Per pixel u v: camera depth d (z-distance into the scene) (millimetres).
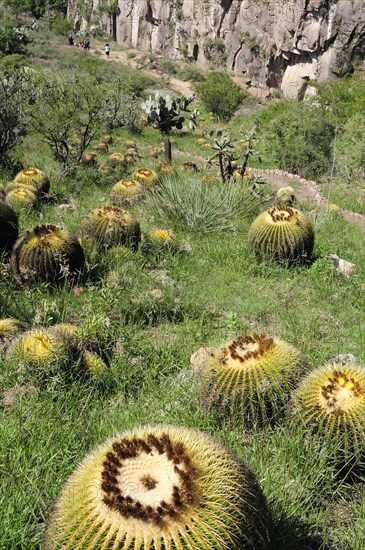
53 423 4059
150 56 60438
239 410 4168
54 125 14781
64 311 6242
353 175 19250
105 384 4973
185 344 6055
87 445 3875
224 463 2512
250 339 4379
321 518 3471
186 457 2418
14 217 8328
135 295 6875
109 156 18234
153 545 2184
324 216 12891
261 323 6953
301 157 20281
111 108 17875
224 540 2283
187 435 2648
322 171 20094
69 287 7250
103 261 8016
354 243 11555
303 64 48219
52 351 4797
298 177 19750
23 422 4141
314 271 8945
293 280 8547
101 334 5457
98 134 20781
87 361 5020
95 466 2506
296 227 9000
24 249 7160
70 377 4770
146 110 22078
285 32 48656
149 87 45125
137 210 11227
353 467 3863
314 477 3709
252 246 9250
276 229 8984
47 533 2498
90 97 15430
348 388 3959
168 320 6746
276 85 51906
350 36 44188
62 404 4426
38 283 7176
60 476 3428
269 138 21453
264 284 8391
